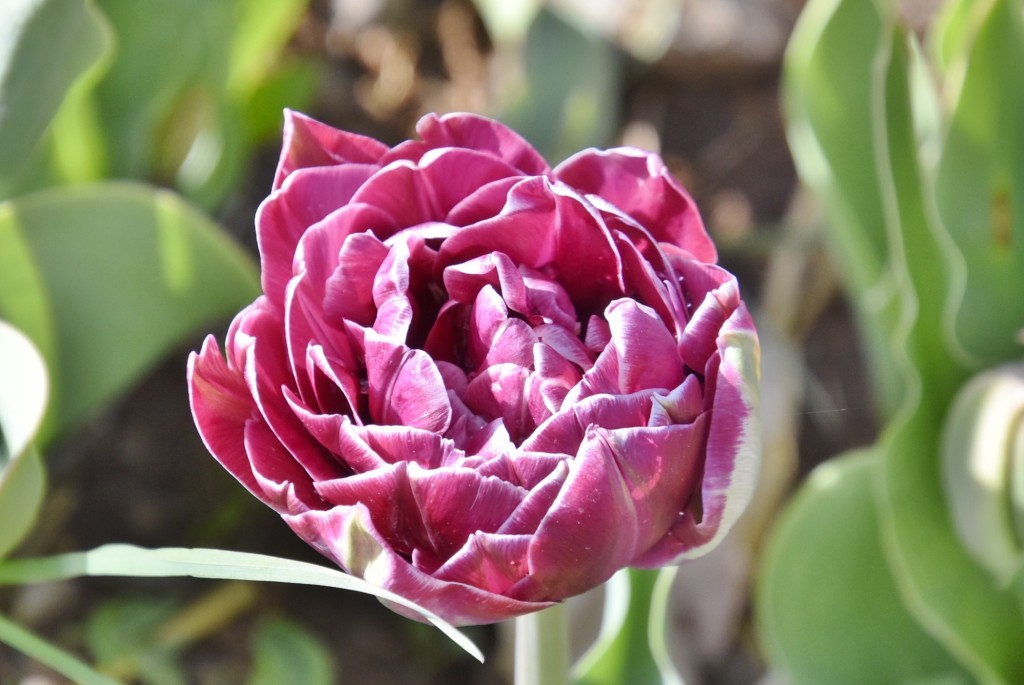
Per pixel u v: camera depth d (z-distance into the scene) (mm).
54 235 533
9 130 511
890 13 495
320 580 407
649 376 396
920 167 511
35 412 472
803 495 535
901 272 508
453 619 394
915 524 519
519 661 453
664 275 407
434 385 395
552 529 385
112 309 541
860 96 545
